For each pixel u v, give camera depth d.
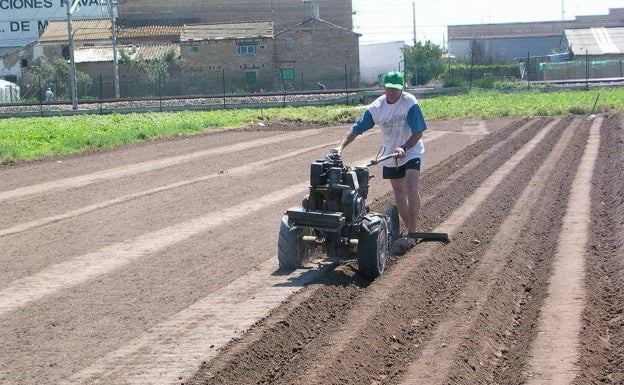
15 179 21.20
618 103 44.88
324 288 10.00
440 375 7.13
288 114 46.75
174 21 87.75
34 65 76.94
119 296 9.93
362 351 7.85
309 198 10.55
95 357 7.87
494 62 93.00
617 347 7.95
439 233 12.26
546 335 8.20
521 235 13.00
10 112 52.38
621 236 12.40
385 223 10.75
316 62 76.25
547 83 65.06
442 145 28.80
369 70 90.81
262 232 13.56
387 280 10.17
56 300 9.81
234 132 36.25
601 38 83.69
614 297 9.63
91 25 84.75
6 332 8.66
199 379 7.15
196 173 21.47
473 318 8.66
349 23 92.00
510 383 7.16
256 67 75.75
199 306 9.44
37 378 7.37
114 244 12.85
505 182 18.81
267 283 10.34
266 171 21.56
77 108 53.34
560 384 6.98
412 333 8.57
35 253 12.35
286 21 90.81
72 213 15.73
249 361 7.65
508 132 32.75
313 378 7.08
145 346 8.14
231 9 89.69
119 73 74.75
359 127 11.41
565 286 9.95
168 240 13.07
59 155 27.00
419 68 81.81
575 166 21.70
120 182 20.03
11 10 91.19
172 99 56.69
